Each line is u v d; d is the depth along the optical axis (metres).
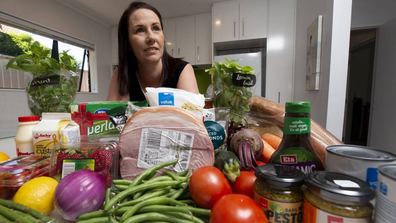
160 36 0.98
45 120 0.54
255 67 2.72
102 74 3.40
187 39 3.21
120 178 0.52
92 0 2.62
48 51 0.64
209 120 0.56
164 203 0.38
